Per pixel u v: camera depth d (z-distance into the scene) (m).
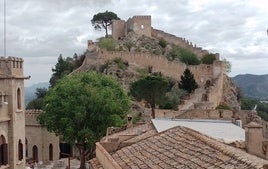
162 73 137.38
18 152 60.88
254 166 15.56
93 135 69.62
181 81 128.75
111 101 72.12
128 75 130.12
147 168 21.48
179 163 20.19
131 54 139.00
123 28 173.50
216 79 131.38
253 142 27.23
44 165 79.94
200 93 122.75
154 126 39.09
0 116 56.34
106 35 179.12
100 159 28.28
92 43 151.88
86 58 140.50
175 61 139.62
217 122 44.06
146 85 105.88
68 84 73.94
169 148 23.75
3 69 58.88
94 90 72.31
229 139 30.75
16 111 60.00
